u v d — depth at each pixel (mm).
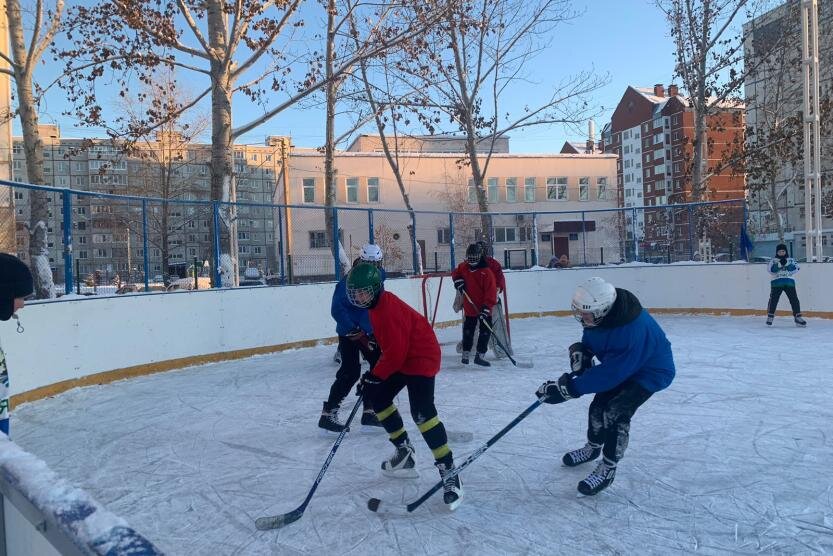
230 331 8984
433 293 12656
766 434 4523
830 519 3076
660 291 13781
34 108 12891
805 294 11938
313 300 10266
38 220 8312
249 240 11492
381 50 13781
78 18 13133
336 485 3760
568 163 37844
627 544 2863
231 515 3369
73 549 1119
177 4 11969
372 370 3475
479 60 18469
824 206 26750
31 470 1391
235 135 12695
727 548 2801
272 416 5559
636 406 3332
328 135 16844
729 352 8195
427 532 3057
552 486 3611
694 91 20156
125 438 4961
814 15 12734
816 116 12672
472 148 18891
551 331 11273
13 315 3186
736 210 16781
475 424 5023
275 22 12211
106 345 7355
